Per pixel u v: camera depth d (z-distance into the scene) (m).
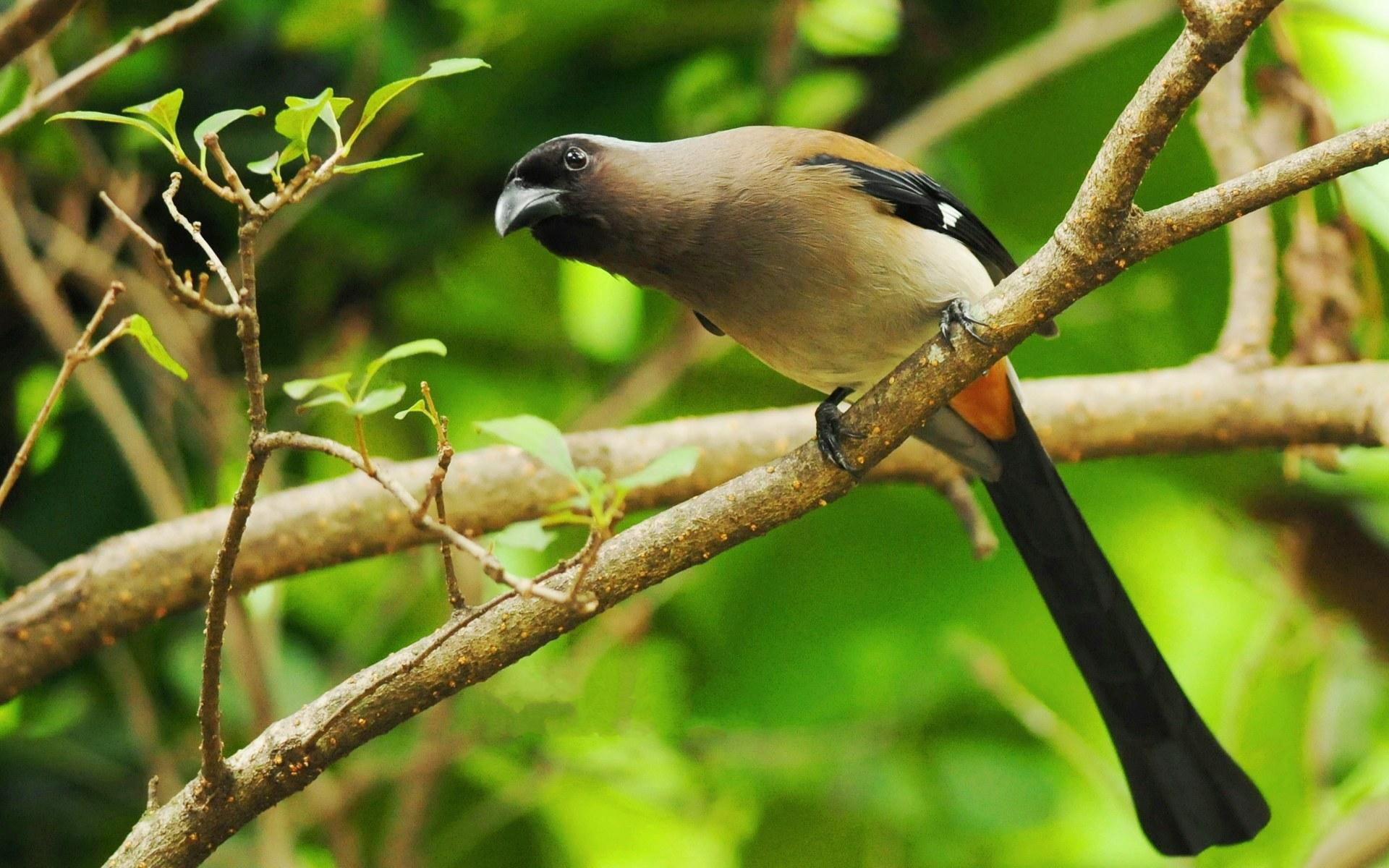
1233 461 12.00
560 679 10.01
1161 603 13.09
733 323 8.40
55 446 10.66
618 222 8.09
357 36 10.12
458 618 5.37
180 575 8.40
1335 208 11.81
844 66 11.69
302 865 10.80
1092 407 9.46
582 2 10.08
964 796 11.51
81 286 10.66
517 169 8.29
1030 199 12.59
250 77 10.60
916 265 7.96
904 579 12.51
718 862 12.82
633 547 6.16
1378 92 12.71
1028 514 8.57
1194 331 12.53
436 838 11.54
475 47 10.25
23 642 8.12
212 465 10.22
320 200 10.55
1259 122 9.94
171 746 10.54
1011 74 10.80
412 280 11.34
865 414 6.59
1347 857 9.44
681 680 12.08
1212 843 8.17
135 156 10.11
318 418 11.42
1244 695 10.77
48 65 9.35
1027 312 6.35
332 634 11.62
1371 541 11.38
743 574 12.48
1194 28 5.46
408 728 11.08
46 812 10.20
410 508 4.54
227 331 11.10
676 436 9.12
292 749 5.71
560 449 4.71
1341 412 9.27
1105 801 12.54
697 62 10.88
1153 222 6.07
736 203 7.95
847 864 11.63
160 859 5.64
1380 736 11.98
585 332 12.87
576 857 12.76
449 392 12.44
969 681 12.05
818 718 12.20
